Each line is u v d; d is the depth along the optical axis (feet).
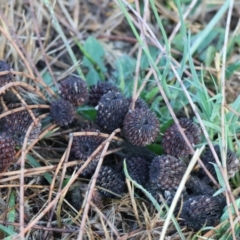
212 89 0.92
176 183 0.67
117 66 0.94
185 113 0.86
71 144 0.70
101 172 0.70
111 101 0.72
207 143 0.71
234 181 0.74
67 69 0.95
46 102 0.76
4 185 0.67
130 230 0.69
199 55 1.00
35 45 0.98
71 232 0.65
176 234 0.66
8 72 0.69
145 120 0.69
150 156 0.74
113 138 0.71
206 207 0.65
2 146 0.64
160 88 0.69
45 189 0.71
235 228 0.65
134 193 0.71
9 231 0.62
